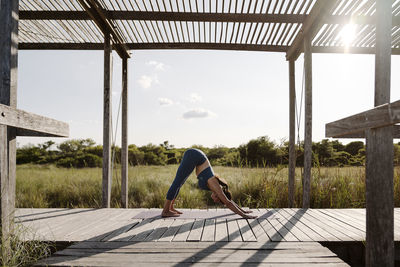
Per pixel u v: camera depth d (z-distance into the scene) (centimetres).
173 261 217
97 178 855
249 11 416
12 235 220
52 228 319
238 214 374
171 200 375
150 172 1033
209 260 219
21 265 220
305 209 431
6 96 216
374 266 180
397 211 425
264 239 273
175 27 443
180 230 308
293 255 229
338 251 270
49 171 1262
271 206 525
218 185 369
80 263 213
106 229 313
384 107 161
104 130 451
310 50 442
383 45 217
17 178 910
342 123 209
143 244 259
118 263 213
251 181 649
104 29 445
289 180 500
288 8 404
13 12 225
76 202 647
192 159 370
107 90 451
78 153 2234
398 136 209
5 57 218
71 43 520
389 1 219
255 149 1148
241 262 214
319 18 402
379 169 179
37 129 219
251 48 510
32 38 505
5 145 200
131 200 639
